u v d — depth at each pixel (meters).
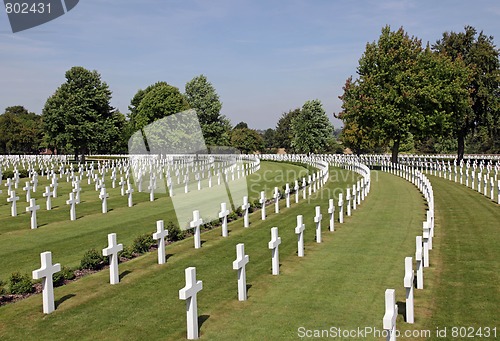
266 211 23.75
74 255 14.98
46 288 9.88
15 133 99.88
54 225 20.16
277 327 9.23
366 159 65.25
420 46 58.62
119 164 54.25
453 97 56.53
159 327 9.26
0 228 19.47
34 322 9.46
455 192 31.38
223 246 15.95
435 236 17.23
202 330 9.11
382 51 56.56
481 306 10.16
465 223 19.66
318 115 89.25
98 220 21.36
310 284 11.89
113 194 31.14
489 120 63.19
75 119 65.75
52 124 65.56
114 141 72.56
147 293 11.16
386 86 54.69
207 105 73.31
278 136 135.00
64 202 27.12
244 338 8.76
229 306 10.38
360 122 58.56
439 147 107.19
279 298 10.88
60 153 95.12
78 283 11.88
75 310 10.09
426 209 23.83
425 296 10.85
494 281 11.81
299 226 14.58
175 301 10.66
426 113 55.16
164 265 13.55
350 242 16.59
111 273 11.80
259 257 14.60
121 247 12.06
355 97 59.34
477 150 102.94
